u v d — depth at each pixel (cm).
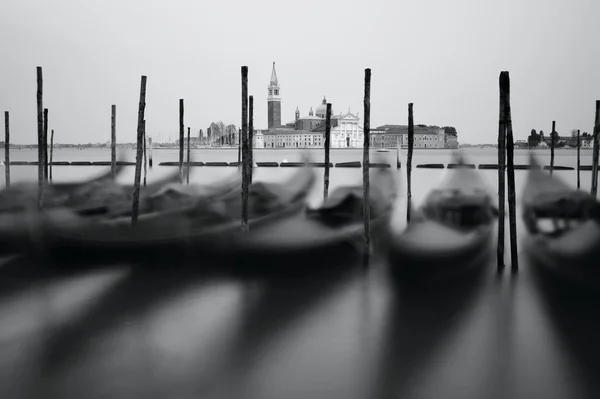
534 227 1606
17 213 1641
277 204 1836
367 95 1433
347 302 1142
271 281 1300
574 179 4209
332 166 6412
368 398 763
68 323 1026
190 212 1695
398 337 959
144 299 1158
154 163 7650
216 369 841
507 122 1331
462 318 1050
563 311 1093
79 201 1942
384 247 1577
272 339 951
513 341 944
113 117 3344
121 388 787
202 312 1083
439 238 1371
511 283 1270
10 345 927
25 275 1327
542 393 778
